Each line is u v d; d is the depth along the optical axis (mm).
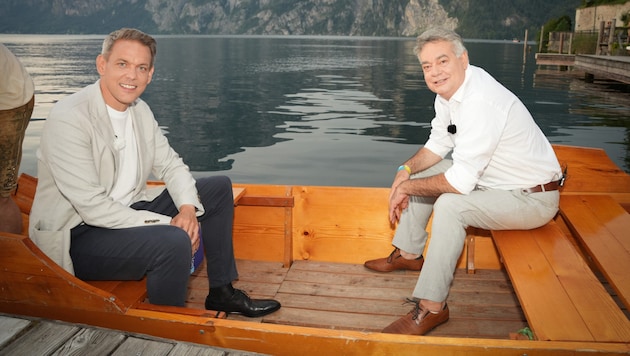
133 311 2051
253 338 1932
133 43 2170
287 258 3252
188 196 2453
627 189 3268
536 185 2562
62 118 2121
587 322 1910
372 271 3191
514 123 2457
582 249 3182
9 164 2377
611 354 1701
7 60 2254
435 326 2531
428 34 2463
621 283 2084
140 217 2209
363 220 3254
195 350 1937
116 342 1979
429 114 13594
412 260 3115
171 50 61625
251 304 2652
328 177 7383
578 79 22656
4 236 2078
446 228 2455
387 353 1826
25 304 2168
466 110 2428
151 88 20828
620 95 16688
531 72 26781
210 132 11328
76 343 1973
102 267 2217
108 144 2246
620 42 23984
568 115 12406
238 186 3367
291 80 24547
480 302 2799
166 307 2125
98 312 2084
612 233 2607
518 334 2029
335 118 13000
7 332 2037
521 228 2631
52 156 2119
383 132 10922
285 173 7676
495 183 2613
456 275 3127
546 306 2016
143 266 2178
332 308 2756
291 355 1907
